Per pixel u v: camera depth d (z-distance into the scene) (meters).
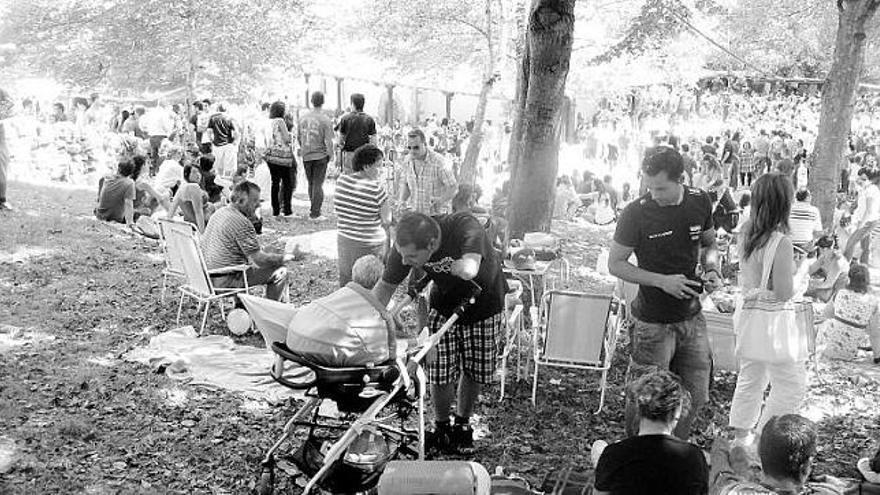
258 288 9.55
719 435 5.88
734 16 24.86
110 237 12.05
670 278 5.19
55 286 9.50
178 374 6.93
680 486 3.69
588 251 14.48
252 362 7.23
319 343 4.67
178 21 24.61
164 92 28.70
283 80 29.81
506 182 12.09
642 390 3.88
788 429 3.95
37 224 12.35
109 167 19.78
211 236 8.26
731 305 9.57
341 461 4.89
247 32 24.98
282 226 13.55
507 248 8.70
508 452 5.87
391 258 4.96
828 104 13.80
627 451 3.77
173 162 13.96
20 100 26.58
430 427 6.09
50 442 5.59
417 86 30.98
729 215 13.05
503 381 6.76
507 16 19.80
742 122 38.41
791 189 5.42
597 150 29.75
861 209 13.26
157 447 5.64
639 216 5.26
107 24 25.09
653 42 16.61
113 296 9.22
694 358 5.40
